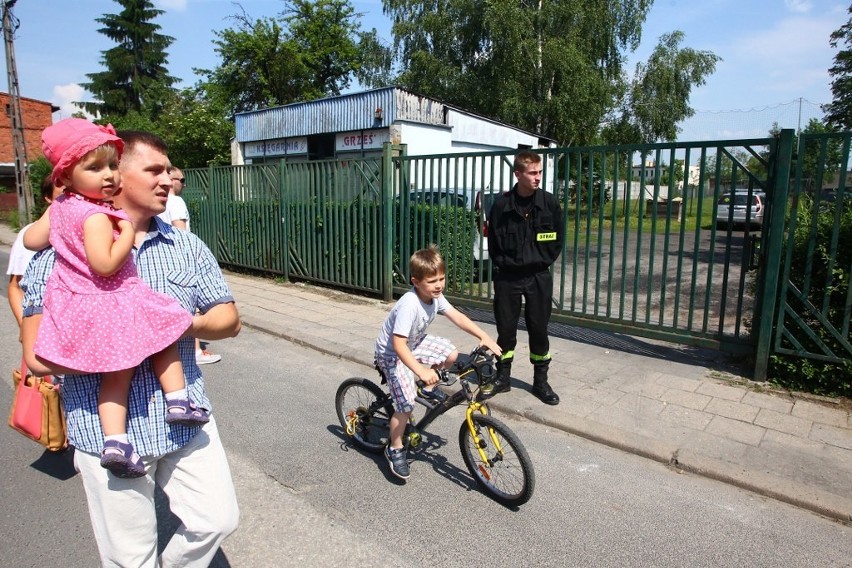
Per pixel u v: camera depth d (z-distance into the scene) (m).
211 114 24.05
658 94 24.41
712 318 7.74
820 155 4.66
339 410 4.30
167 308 1.91
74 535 3.06
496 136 18.17
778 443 4.07
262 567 2.80
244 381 5.53
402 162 8.21
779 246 4.89
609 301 6.18
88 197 1.86
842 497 3.38
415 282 3.31
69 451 4.02
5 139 33.91
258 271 11.22
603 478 3.73
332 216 9.34
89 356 1.79
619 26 23.81
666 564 2.87
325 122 17.44
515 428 4.51
